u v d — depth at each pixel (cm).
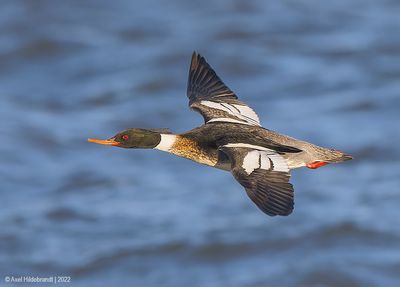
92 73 2553
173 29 2803
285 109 2338
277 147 1070
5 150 2180
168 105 2375
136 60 2609
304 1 2983
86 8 2939
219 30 2781
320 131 2214
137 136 1156
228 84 2494
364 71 2523
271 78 2509
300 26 2809
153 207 1972
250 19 2852
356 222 1886
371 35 2734
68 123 2302
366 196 1975
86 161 2144
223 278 1756
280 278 1747
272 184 1009
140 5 2975
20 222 1930
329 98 2386
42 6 2930
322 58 2614
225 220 1922
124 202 1992
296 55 2633
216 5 2955
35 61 2623
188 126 2272
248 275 1758
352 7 2942
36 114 2347
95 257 1823
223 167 1126
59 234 1897
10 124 2289
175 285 1742
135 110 2353
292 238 1855
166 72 2541
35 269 1802
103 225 1919
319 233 1864
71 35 2750
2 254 1836
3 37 2730
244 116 1177
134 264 1803
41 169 2116
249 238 1856
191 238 1859
